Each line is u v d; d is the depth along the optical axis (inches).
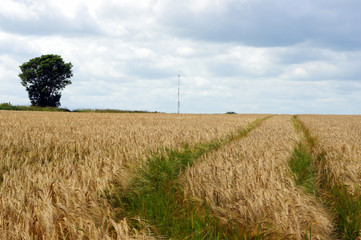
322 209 236.4
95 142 390.6
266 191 209.9
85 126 650.2
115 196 233.8
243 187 216.8
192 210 207.9
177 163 340.5
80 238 141.8
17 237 139.2
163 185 274.5
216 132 590.6
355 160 330.6
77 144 363.6
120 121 902.4
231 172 251.6
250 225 186.1
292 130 714.8
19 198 176.9
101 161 278.7
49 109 2260.1
